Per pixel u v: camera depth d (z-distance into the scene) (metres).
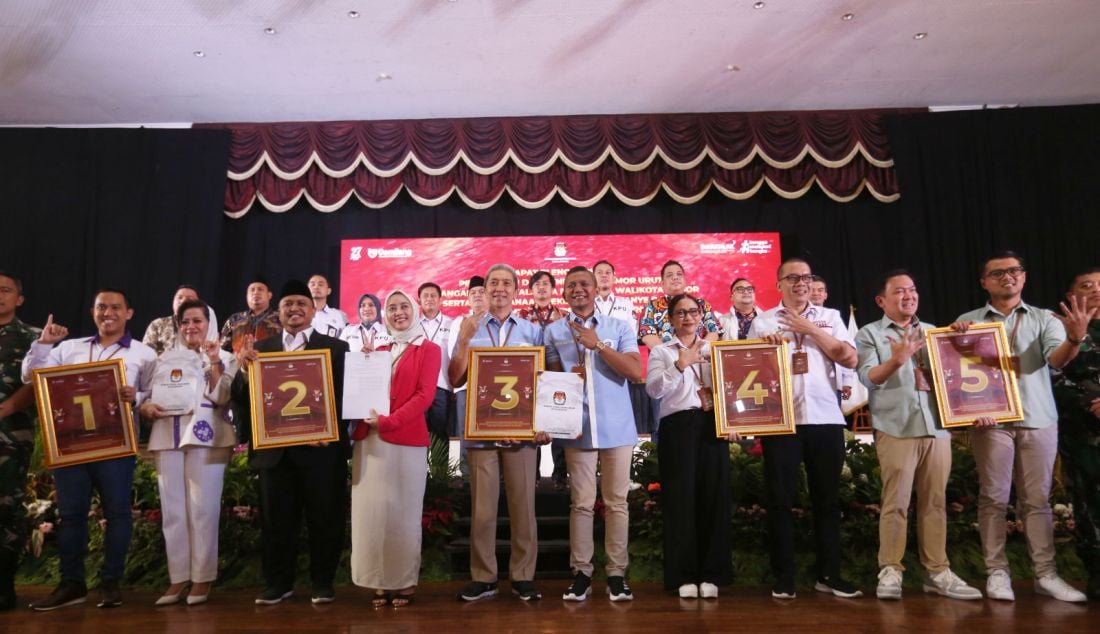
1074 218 7.05
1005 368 3.26
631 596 3.25
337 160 7.34
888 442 3.31
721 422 3.27
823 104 7.34
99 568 3.84
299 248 7.62
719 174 7.36
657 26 5.90
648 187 7.38
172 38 5.96
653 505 4.14
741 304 6.46
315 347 3.37
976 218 7.12
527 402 3.23
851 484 4.05
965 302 7.01
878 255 7.50
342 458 3.33
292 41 6.04
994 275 3.45
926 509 3.30
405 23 5.81
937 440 3.26
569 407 3.17
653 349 3.44
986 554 3.28
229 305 7.50
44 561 4.01
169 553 3.33
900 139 7.23
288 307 3.37
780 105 7.34
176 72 6.50
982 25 5.91
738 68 6.58
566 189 7.36
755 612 3.01
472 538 3.34
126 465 3.35
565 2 5.56
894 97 7.21
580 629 2.77
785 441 3.30
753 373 3.31
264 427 3.16
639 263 7.40
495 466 3.34
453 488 4.55
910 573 3.71
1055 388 3.42
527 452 3.31
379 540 3.12
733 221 7.65
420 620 2.93
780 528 3.29
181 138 7.32
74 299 7.09
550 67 6.52
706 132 7.31
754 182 7.36
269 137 7.40
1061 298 6.95
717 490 3.34
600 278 6.68
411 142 7.34
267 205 7.35
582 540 3.27
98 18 5.67
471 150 7.35
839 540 3.31
